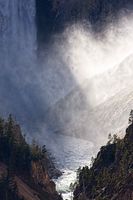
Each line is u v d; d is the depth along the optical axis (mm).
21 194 143000
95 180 162000
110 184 152125
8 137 164375
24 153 162125
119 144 166500
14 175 150000
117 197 143750
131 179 145000
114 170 159375
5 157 159250
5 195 137500
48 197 154750
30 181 156375
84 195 160000
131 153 157500
